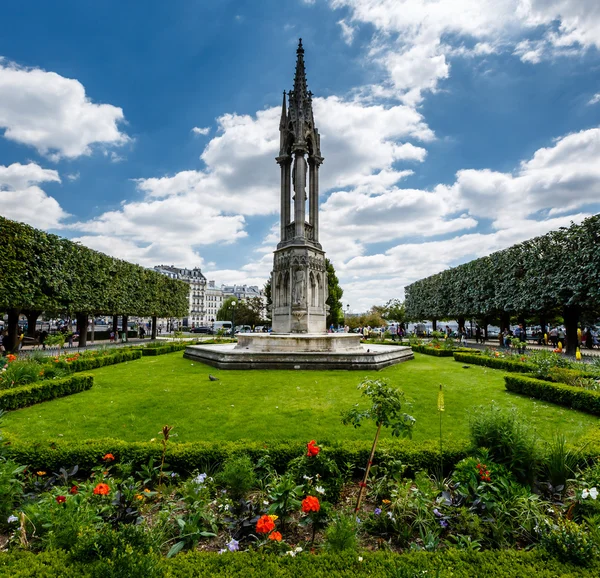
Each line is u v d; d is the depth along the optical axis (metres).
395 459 6.13
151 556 3.53
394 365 19.89
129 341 48.28
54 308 29.66
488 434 6.01
